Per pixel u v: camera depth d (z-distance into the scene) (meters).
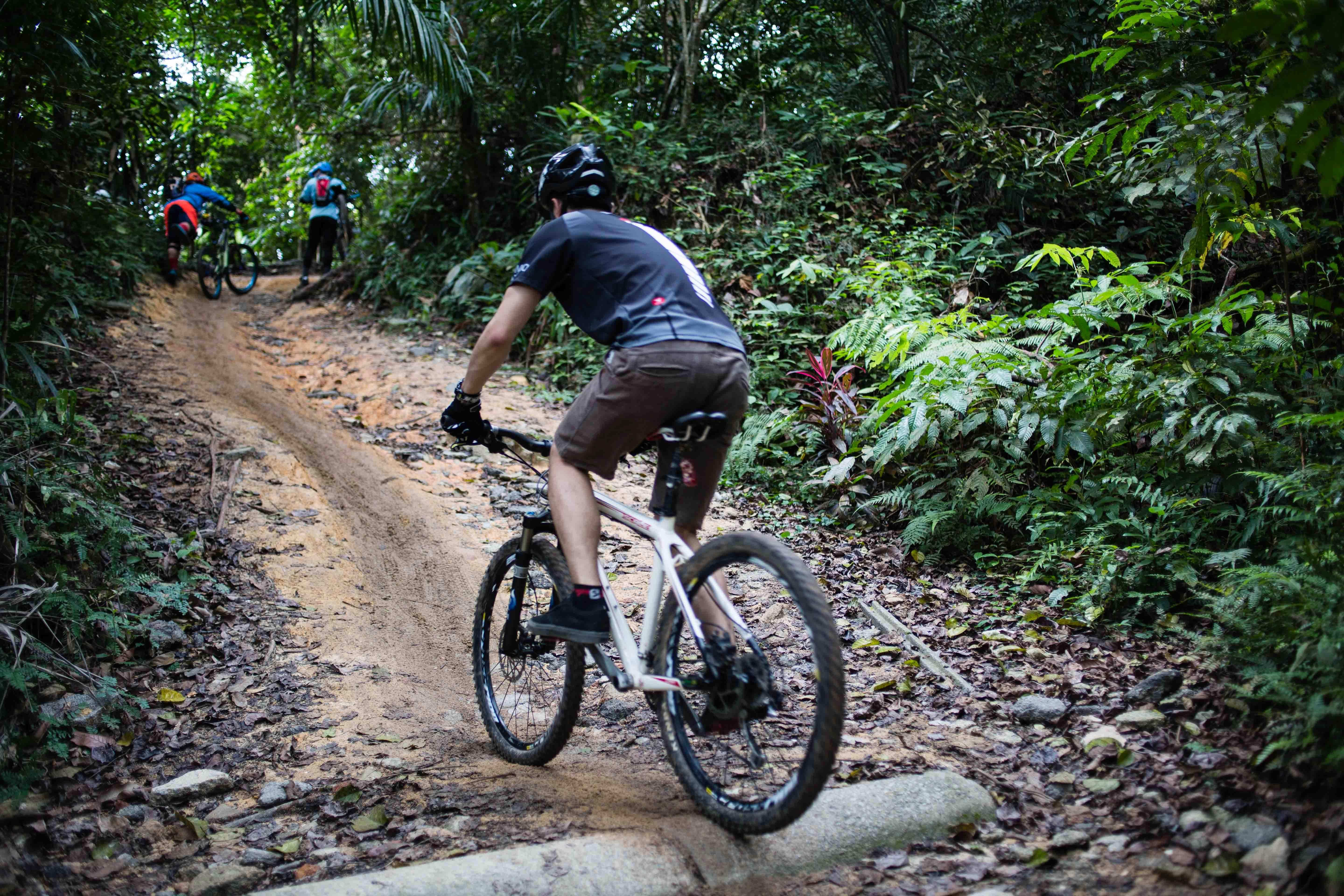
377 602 4.13
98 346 6.95
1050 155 6.97
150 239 10.88
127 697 3.12
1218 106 3.74
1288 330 4.03
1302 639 2.56
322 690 3.31
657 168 8.37
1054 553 4.00
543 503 5.25
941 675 3.25
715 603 2.40
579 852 2.21
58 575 3.34
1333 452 3.49
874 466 5.12
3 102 4.09
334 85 11.68
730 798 2.34
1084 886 2.02
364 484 5.36
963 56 8.76
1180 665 3.14
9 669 2.82
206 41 10.01
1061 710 2.88
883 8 8.92
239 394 6.75
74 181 5.50
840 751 2.74
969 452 4.56
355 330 9.20
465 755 2.95
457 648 3.78
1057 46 8.12
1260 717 2.56
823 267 6.80
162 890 2.23
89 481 3.91
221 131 15.73
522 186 10.18
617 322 2.47
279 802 2.61
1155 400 4.07
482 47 9.95
